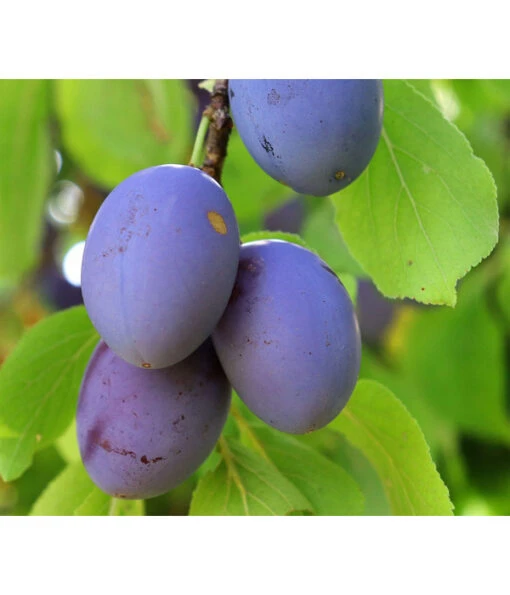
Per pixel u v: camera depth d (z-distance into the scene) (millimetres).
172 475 344
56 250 579
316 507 382
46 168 473
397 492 383
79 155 467
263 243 344
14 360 375
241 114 339
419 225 374
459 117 469
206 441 346
